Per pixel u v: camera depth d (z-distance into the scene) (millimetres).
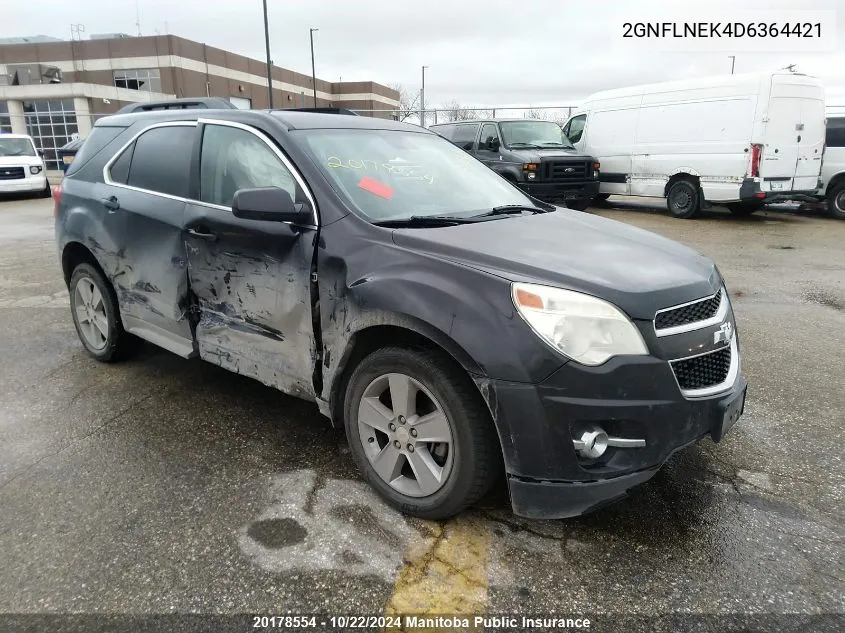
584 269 2596
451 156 4098
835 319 5875
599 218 3816
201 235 3496
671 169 12992
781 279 7602
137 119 4328
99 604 2303
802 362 4719
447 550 2600
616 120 14062
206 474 3176
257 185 3336
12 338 5324
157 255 3816
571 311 2400
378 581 2422
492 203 3689
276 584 2402
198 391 4211
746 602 2316
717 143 12062
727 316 2857
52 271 8125
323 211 3023
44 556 2561
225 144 3568
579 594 2363
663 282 2602
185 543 2637
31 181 17969
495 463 2588
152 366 4656
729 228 11805
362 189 3195
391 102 65125
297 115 3609
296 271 3057
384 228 2896
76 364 4707
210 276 3508
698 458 3316
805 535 2689
